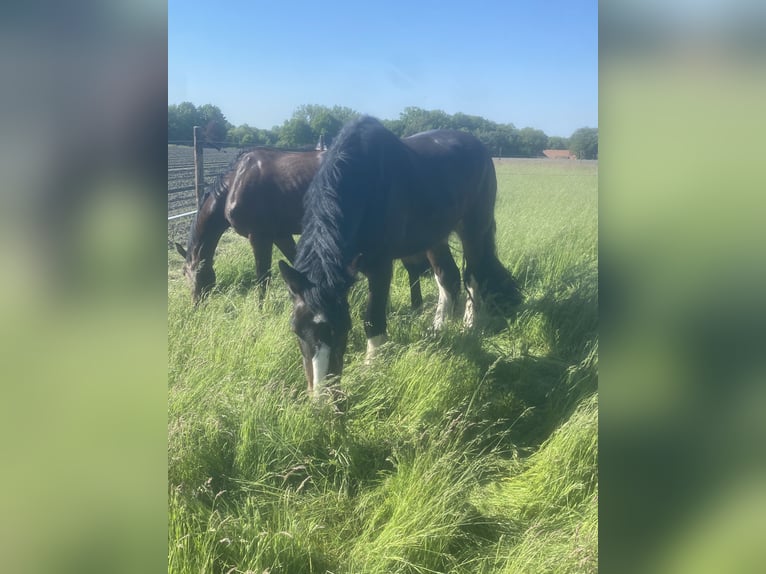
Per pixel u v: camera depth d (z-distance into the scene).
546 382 3.24
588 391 2.89
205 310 3.82
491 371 3.22
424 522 2.02
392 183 3.44
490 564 1.95
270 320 3.49
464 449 2.53
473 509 2.16
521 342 3.78
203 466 2.31
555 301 4.09
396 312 4.06
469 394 2.93
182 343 3.21
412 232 3.74
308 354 2.66
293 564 1.91
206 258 4.84
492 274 4.40
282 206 4.54
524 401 3.04
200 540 1.88
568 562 1.75
